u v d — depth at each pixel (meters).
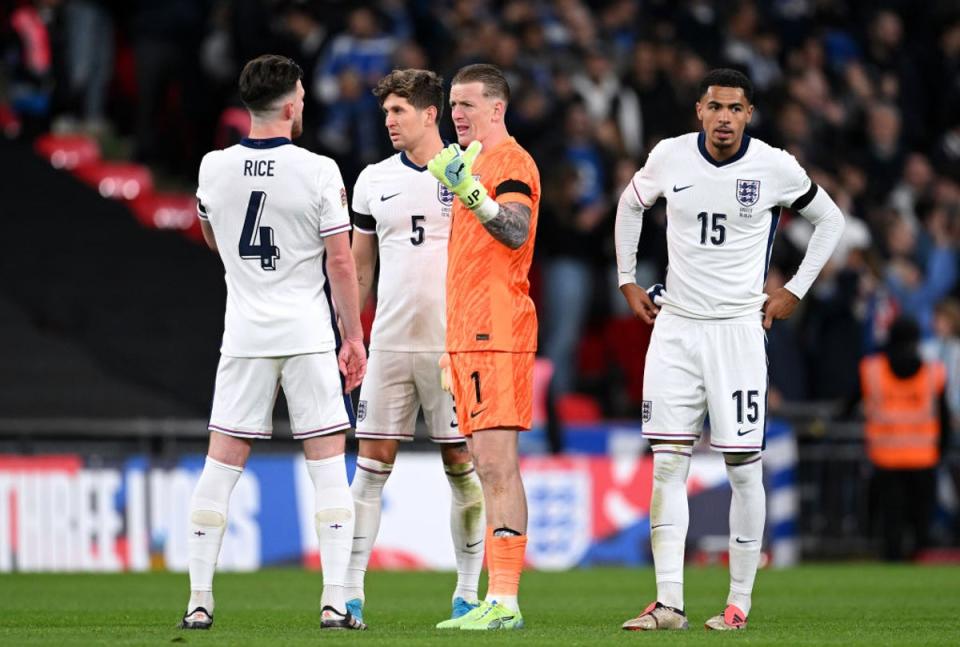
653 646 24.48
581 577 48.88
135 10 72.12
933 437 56.28
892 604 37.81
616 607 37.03
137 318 66.19
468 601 30.69
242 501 51.94
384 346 30.08
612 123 64.06
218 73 70.50
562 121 63.81
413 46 65.25
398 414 30.17
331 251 27.27
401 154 30.36
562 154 62.88
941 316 63.50
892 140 71.56
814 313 62.66
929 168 72.25
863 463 59.06
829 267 62.97
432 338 29.89
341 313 27.52
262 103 27.30
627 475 55.31
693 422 28.95
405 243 29.95
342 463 27.67
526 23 67.75
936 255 66.88
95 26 71.88
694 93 66.81
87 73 71.88
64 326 65.31
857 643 25.56
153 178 71.81
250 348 27.31
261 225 27.23
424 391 30.12
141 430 53.84
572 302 61.66
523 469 54.38
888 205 69.81
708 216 28.75
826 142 72.06
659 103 66.31
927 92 77.19
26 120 71.88
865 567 54.56
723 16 72.75
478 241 27.84
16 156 69.94
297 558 52.28
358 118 63.31
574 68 68.25
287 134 27.56
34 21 71.06
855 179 68.19
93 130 72.81
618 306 63.47
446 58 65.00
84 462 51.12
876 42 77.69
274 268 27.31
